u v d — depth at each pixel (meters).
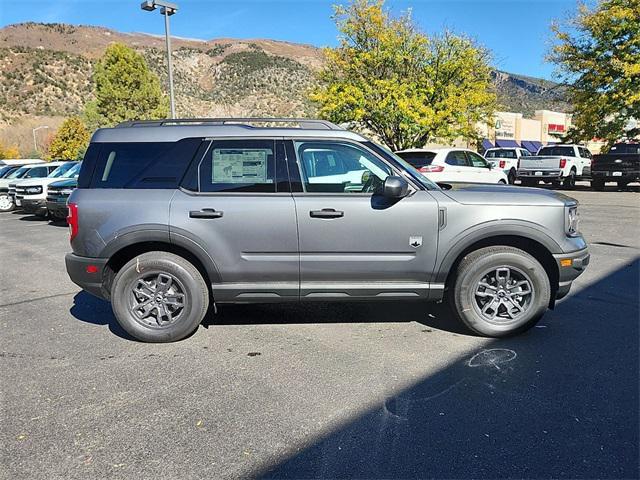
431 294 4.43
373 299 4.45
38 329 4.86
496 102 24.52
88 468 2.64
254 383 3.63
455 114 20.67
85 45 189.75
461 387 3.53
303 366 3.91
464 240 4.32
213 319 5.08
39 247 9.79
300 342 4.43
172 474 2.59
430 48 21.09
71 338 4.60
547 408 3.22
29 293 6.25
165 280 4.43
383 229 4.30
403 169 4.46
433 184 4.55
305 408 3.26
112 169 4.43
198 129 4.46
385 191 4.11
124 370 3.87
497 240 4.48
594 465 2.63
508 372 3.76
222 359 4.07
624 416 3.12
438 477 2.55
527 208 4.34
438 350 4.21
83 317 5.24
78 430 3.02
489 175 14.60
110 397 3.43
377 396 3.41
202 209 4.28
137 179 4.40
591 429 2.97
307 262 4.33
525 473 2.58
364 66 21.05
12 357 4.15
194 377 3.74
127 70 40.44
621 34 19.61
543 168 19.69
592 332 4.57
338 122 20.77
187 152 4.41
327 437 2.92
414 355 4.11
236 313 5.26
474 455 2.73
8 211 17.38
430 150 13.81
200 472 2.61
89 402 3.36
